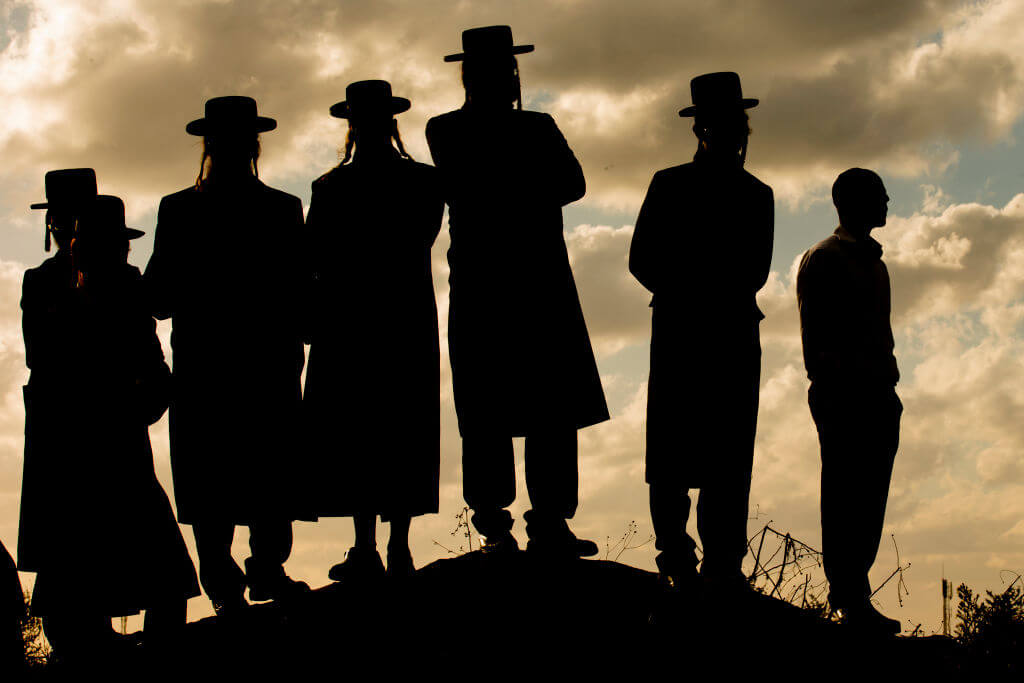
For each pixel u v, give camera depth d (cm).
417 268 598
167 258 596
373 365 589
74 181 616
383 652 530
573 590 573
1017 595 629
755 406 582
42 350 594
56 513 583
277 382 596
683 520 584
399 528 590
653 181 588
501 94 607
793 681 521
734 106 582
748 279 577
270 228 596
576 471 605
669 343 580
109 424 586
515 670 512
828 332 595
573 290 614
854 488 586
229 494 589
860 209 603
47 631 580
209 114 596
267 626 568
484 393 601
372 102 595
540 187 606
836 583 585
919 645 577
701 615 553
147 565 583
